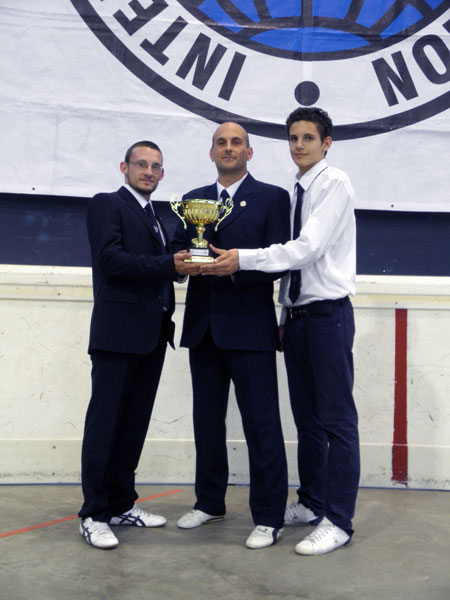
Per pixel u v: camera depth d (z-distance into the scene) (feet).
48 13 10.50
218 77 10.75
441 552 7.48
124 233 7.92
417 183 10.87
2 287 10.24
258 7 10.80
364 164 10.84
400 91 10.84
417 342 10.61
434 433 10.59
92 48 10.58
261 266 7.45
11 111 10.46
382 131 10.82
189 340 8.14
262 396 7.85
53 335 10.39
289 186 10.77
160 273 7.49
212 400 8.31
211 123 10.75
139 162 8.02
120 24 10.62
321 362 7.70
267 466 7.78
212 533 8.09
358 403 10.61
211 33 10.74
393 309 10.59
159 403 10.58
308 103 10.78
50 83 10.52
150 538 7.84
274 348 7.95
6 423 10.30
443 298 10.59
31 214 10.80
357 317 10.60
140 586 6.33
